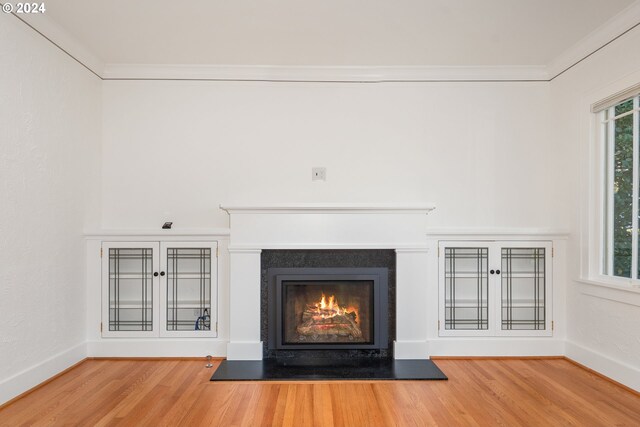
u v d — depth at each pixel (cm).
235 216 327
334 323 335
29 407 243
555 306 338
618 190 296
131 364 320
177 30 291
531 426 221
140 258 337
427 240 337
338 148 359
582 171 318
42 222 280
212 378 285
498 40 306
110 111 353
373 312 330
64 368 301
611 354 287
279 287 328
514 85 355
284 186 357
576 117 325
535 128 357
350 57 336
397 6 258
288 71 355
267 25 283
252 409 242
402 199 357
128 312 336
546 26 285
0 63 244
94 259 332
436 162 357
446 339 337
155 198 353
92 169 339
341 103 358
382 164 358
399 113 359
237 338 325
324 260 336
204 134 355
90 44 313
